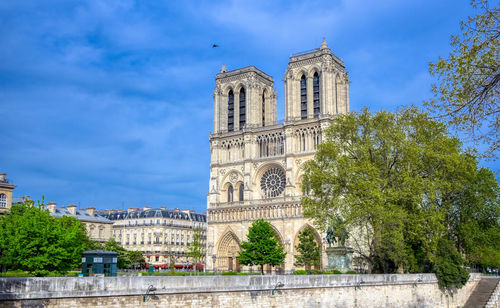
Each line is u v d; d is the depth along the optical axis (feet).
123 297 130.93
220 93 547.08
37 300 115.96
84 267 163.43
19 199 495.41
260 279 164.35
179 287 142.20
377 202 240.53
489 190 306.55
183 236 645.10
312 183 278.67
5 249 254.06
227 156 529.86
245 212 495.41
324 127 469.16
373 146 270.05
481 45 101.96
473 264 382.63
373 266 271.49
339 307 190.70
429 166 265.54
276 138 503.20
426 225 253.44
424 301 242.17
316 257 410.31
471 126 102.22
